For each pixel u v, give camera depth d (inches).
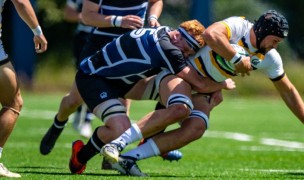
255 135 1581.0
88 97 837.8
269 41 804.6
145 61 823.1
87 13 938.7
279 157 1158.3
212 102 842.8
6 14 3014.3
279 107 2471.7
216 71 820.6
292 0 3609.7
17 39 2866.6
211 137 1520.7
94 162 1048.8
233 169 977.5
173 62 816.3
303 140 1482.5
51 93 2930.6
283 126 1814.7
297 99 870.4
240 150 1274.6
